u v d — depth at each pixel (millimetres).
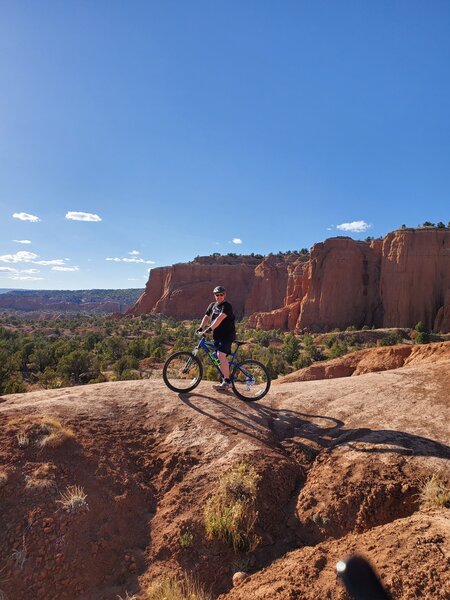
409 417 6316
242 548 4109
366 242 115750
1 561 3689
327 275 100875
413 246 93562
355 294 99438
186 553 4031
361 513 4418
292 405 7109
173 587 3635
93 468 4875
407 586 2861
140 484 4895
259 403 7156
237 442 5570
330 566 3426
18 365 59594
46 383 50594
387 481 4730
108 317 165750
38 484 4418
